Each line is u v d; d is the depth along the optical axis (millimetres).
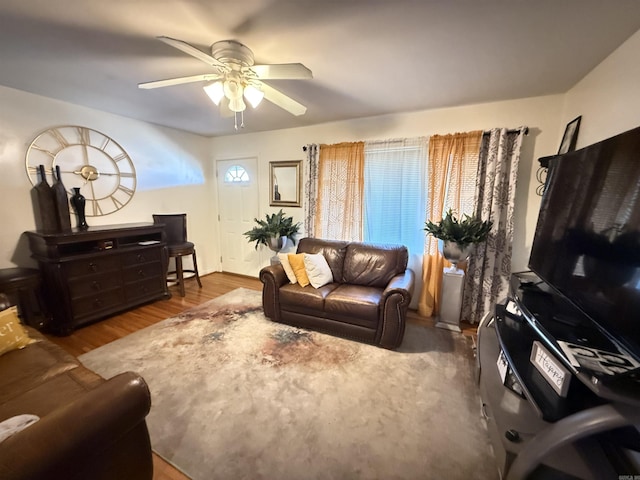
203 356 2277
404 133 3096
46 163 2752
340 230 3504
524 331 1601
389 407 1748
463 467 1363
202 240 4590
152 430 1558
